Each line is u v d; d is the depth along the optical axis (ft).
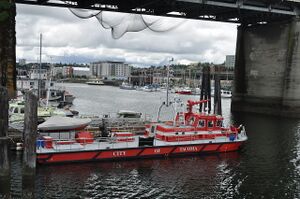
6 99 61.21
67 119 97.60
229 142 110.93
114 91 505.66
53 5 166.40
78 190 74.64
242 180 85.25
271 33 219.82
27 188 65.67
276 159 105.50
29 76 296.92
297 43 203.82
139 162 96.94
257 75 228.43
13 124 112.37
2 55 88.12
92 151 92.84
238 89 240.32
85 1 171.01
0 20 86.89
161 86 533.55
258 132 152.66
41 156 87.71
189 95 415.23
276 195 75.87
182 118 110.11
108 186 77.77
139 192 75.00
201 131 108.06
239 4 188.96
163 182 81.82
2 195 62.23
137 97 382.22
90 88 589.73
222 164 98.63
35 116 64.75
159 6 181.57
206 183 82.33
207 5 181.78
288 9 209.56
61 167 88.84
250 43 233.96
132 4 173.06
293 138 139.13
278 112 212.84
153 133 107.34
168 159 101.35
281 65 212.84
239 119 196.65
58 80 602.03
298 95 203.10
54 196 70.79
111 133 103.45
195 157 104.99
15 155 95.14
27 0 161.07
